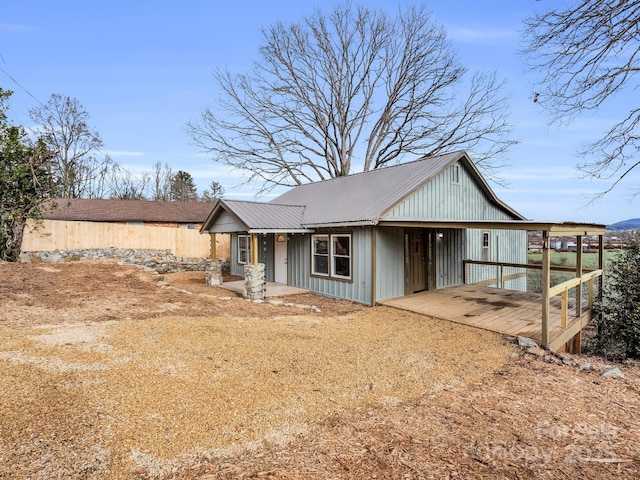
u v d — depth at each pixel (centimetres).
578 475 292
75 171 3114
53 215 2352
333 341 641
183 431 329
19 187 1277
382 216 946
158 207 2922
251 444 317
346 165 2664
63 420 329
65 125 3141
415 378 488
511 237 1589
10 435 300
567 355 636
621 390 478
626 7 650
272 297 1088
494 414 393
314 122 2648
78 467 272
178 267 1602
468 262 1265
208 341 583
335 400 411
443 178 1184
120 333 588
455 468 294
